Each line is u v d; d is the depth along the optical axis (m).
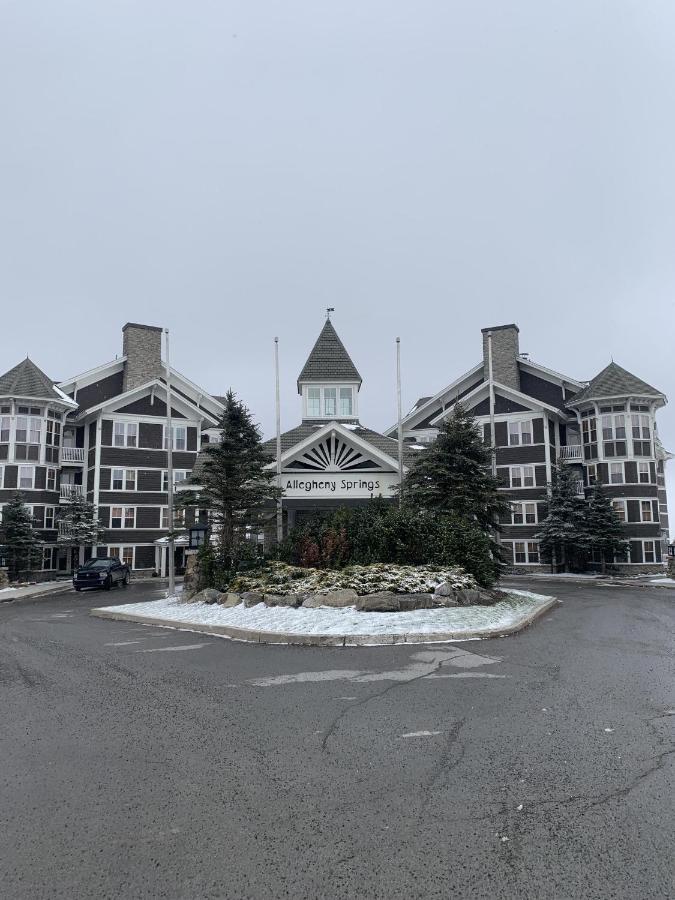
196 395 48.84
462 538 18.88
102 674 9.84
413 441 49.03
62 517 42.41
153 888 3.68
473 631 12.68
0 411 42.16
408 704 7.55
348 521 19.55
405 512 19.45
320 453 24.12
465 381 48.19
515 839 4.18
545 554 41.53
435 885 3.67
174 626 15.79
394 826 4.39
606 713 7.04
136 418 45.84
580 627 14.52
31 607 24.86
